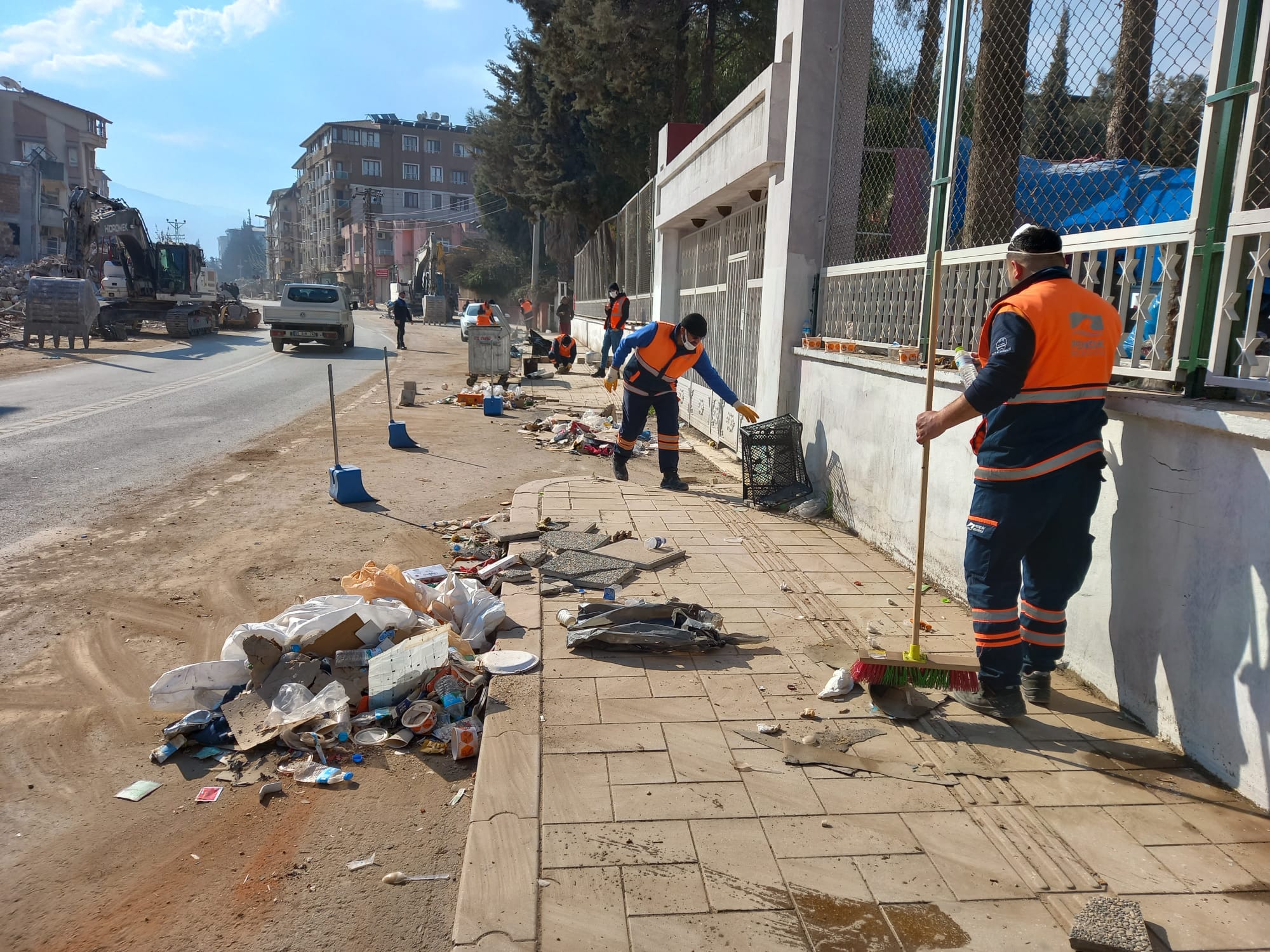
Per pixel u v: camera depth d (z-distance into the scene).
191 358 21.27
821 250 7.66
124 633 4.59
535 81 32.41
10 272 34.72
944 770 3.20
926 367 5.39
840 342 6.94
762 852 2.70
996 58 5.52
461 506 7.52
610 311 18.31
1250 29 3.14
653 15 22.80
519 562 5.51
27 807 3.09
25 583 5.29
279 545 6.18
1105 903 2.41
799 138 7.46
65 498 7.39
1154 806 2.97
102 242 26.61
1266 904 2.49
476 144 39.34
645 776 3.12
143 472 8.50
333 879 2.73
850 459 6.57
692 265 13.47
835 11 7.30
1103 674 3.81
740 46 26.20
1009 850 2.73
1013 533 3.43
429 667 3.81
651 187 15.62
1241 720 3.00
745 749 3.34
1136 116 4.45
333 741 3.53
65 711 3.78
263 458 9.46
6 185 53.16
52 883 2.69
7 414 11.67
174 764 3.40
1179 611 3.31
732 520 6.87
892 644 4.37
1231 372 3.27
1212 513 3.13
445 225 81.81
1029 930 2.39
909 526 5.62
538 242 45.75
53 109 62.72
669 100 26.17
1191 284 3.36
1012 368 3.25
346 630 4.07
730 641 4.38
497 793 2.98
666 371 7.91
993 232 5.58
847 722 3.58
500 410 13.45
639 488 8.09
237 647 3.94
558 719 3.55
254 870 2.77
